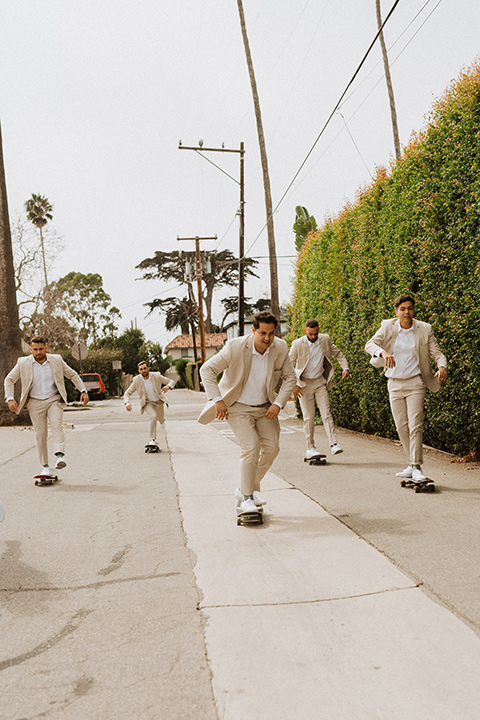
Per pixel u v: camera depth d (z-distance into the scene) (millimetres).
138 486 6809
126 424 15781
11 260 16547
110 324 77312
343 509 5199
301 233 23641
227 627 2998
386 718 2213
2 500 6289
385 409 9719
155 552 4285
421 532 4391
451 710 2250
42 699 2410
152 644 2850
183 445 10586
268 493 6000
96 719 2262
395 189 8367
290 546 4258
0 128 16469
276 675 2529
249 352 4875
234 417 5008
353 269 10281
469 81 6465
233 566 3898
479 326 6328
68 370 7430
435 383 5965
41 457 7215
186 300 59781
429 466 7047
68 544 4570
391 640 2785
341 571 3695
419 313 7711
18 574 3916
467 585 3352
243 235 27344
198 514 5348
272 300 22016
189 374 58750
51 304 38719
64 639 2941
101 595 3504
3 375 16188
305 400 7836
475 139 6254
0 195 16531
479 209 6199
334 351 8094
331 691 2396
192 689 2447
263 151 21719
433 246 7180
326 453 8688
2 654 2809
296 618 3068
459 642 2738
